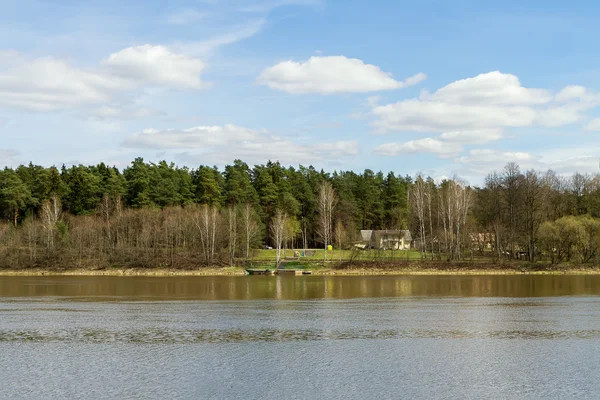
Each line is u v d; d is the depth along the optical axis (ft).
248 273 458.91
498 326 190.29
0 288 341.62
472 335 174.50
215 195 632.79
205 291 316.81
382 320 203.41
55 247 513.04
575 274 426.10
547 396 113.39
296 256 526.98
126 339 168.76
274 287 340.59
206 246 514.27
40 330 184.34
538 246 483.10
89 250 515.50
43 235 522.47
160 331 181.68
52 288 340.59
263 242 612.29
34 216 596.29
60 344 161.89
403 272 449.48
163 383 122.31
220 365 137.18
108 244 525.34
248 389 118.01
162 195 625.82
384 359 143.02
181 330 183.42
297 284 361.10
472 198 553.64
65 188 640.99
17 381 124.16
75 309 237.04
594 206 527.40
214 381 123.75
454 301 261.85
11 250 506.48
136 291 319.06
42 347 157.99
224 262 491.31
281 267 474.90
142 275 459.32
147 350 153.58
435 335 174.50
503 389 117.80
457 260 474.08
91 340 167.63
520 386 119.96
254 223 527.40
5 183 612.70
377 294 295.69
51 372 131.23
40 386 120.47
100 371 131.95
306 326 190.70
